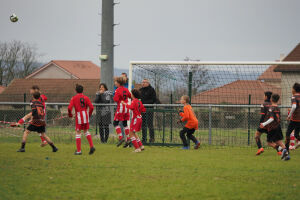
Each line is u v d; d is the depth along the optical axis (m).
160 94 48.34
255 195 21.27
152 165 30.05
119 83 40.47
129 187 23.00
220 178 25.61
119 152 38.09
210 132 46.12
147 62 46.47
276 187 23.09
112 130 52.47
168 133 45.12
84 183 23.91
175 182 24.30
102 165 29.94
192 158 34.03
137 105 38.00
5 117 68.94
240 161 32.62
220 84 49.28
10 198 20.48
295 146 42.72
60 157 34.03
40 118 37.50
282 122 52.88
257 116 48.44
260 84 51.78
